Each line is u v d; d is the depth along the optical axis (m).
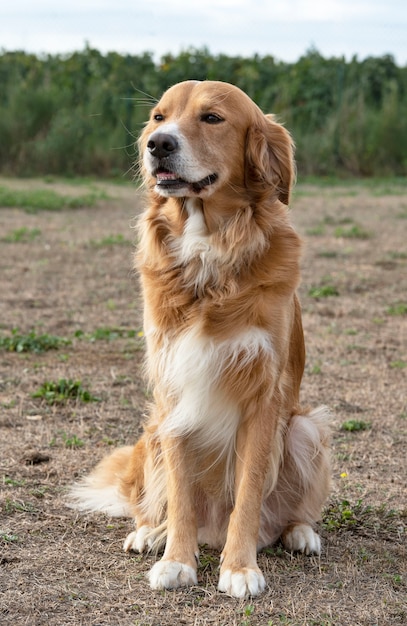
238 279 5.11
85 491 5.98
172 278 5.24
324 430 5.72
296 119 34.50
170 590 4.77
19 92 31.38
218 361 5.02
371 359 9.78
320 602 4.63
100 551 5.27
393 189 29.41
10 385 8.52
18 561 5.04
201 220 5.27
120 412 7.88
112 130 32.38
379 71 37.00
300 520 5.64
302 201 25.58
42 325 10.99
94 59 35.66
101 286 13.59
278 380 5.13
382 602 4.63
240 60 35.59
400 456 6.96
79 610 4.48
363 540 5.53
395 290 13.62
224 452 5.31
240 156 5.41
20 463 6.60
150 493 5.51
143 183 5.80
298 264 5.24
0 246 16.91
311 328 11.14
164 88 33.28
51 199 23.47
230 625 4.34
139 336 10.32
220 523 5.54
